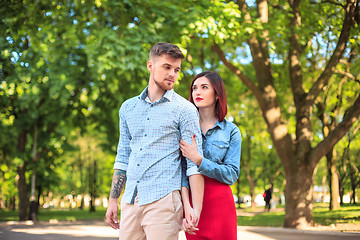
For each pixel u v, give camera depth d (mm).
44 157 25672
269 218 18844
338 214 16750
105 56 10320
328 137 12984
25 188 22484
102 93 20172
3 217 25672
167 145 2697
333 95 19781
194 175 2670
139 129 2760
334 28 15781
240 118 27688
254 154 36250
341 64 16812
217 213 2893
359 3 12945
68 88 17656
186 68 14977
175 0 10883
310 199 13195
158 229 2592
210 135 3070
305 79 18359
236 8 11180
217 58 19438
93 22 12266
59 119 20547
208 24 10289
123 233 2773
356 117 12602
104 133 22859
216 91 3061
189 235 2979
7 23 11844
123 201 2770
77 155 36938
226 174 2842
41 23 11625
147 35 10578
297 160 13289
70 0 11852
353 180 25797
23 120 21391
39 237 11781
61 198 51500
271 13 13320
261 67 13672
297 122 13734
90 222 21531
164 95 2752
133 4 10891
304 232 11953
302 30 13312
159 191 2615
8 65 18172
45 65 18359
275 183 42812
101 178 43125
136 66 10453
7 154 22984
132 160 2756
